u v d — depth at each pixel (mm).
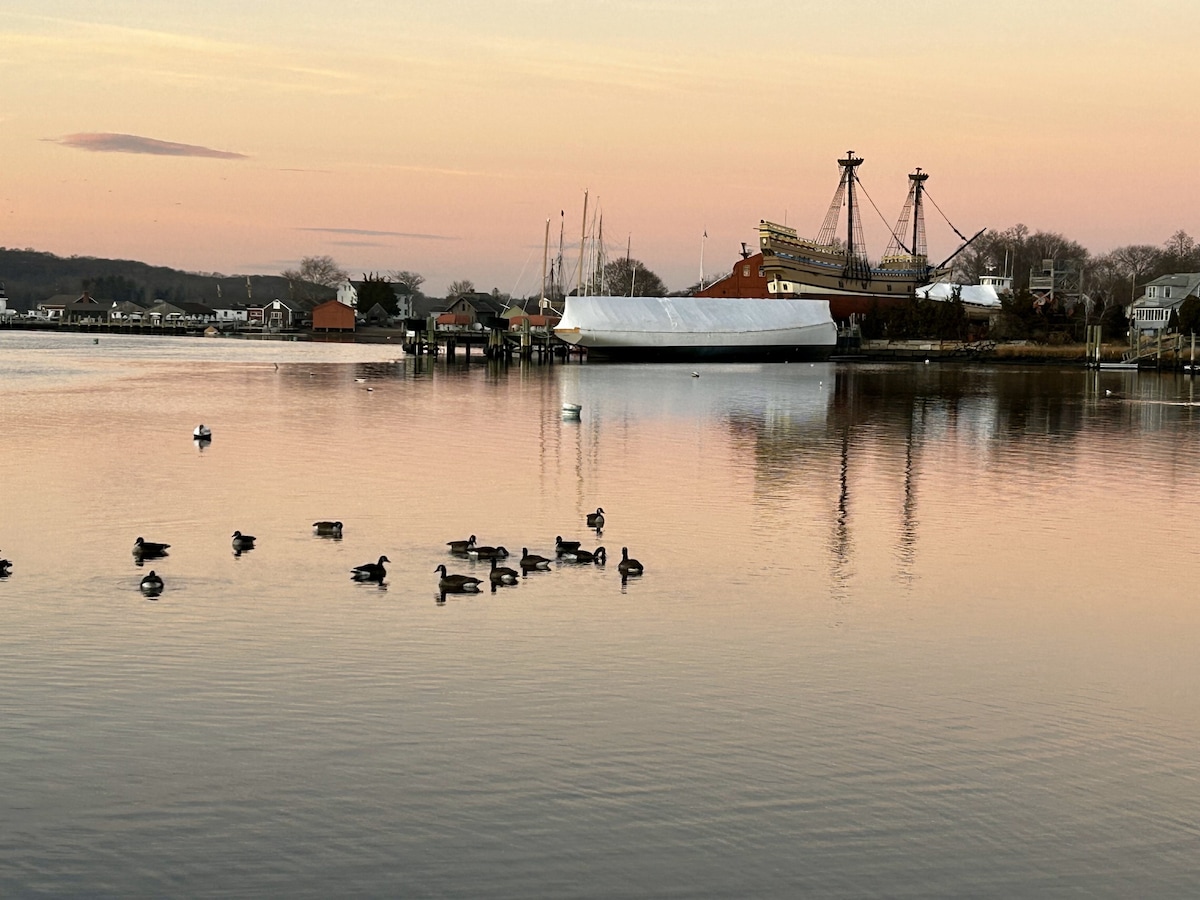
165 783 20250
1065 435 74688
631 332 165625
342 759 21266
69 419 73125
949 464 60062
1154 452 66000
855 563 37188
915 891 17641
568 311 167375
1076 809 20156
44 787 20016
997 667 27391
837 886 17719
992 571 36656
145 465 53438
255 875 17656
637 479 52438
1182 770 21750
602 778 20781
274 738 22047
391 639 27844
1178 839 19250
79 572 33562
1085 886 17891
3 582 32312
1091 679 26688
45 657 26094
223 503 44281
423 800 19844
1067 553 39375
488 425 73875
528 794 20141
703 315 172750
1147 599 33812
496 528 40844
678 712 23797
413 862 18062
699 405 93875
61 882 17391
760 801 20125
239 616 29453
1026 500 49375
